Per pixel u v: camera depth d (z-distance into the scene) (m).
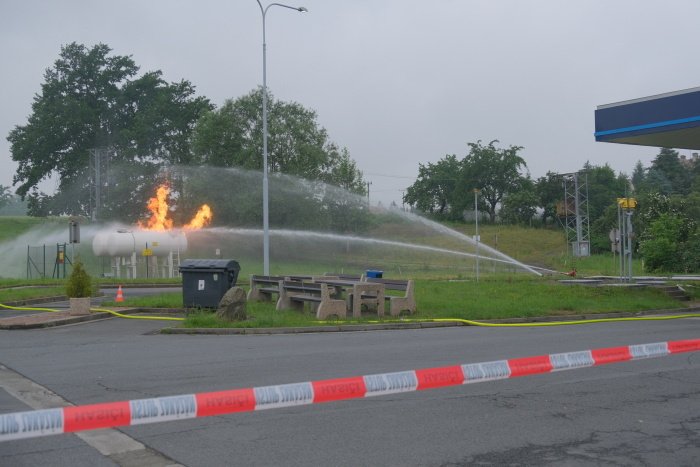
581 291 24.17
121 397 8.38
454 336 14.61
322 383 5.70
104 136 77.94
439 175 86.56
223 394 5.23
